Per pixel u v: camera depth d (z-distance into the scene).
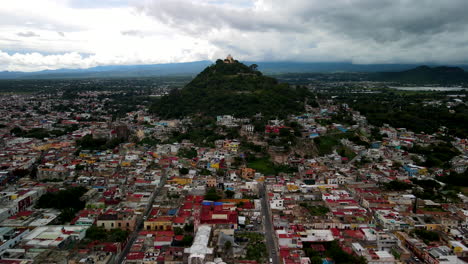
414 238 160.12
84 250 143.75
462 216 181.12
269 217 186.38
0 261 130.50
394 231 167.62
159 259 139.75
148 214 188.00
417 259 145.50
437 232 165.00
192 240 154.00
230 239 154.25
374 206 195.50
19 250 140.50
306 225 168.62
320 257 142.12
